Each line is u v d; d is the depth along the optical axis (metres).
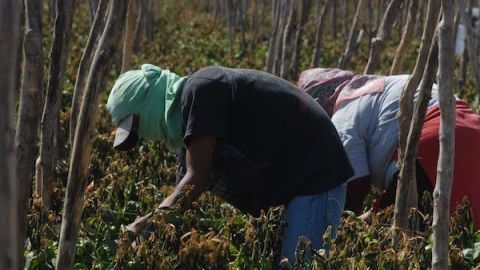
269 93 9.65
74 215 8.11
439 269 8.50
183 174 10.71
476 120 12.30
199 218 10.95
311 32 40.75
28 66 8.45
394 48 35.31
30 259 10.11
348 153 11.69
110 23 7.77
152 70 9.93
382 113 11.65
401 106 10.92
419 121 10.42
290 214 9.89
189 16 52.28
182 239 9.46
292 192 9.84
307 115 9.75
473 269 10.32
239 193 10.36
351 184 11.77
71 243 8.19
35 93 8.49
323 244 9.75
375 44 16.38
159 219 9.75
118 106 9.86
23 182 8.38
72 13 11.23
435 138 11.87
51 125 11.46
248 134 9.67
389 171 11.74
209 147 9.44
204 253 9.16
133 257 9.48
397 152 11.63
